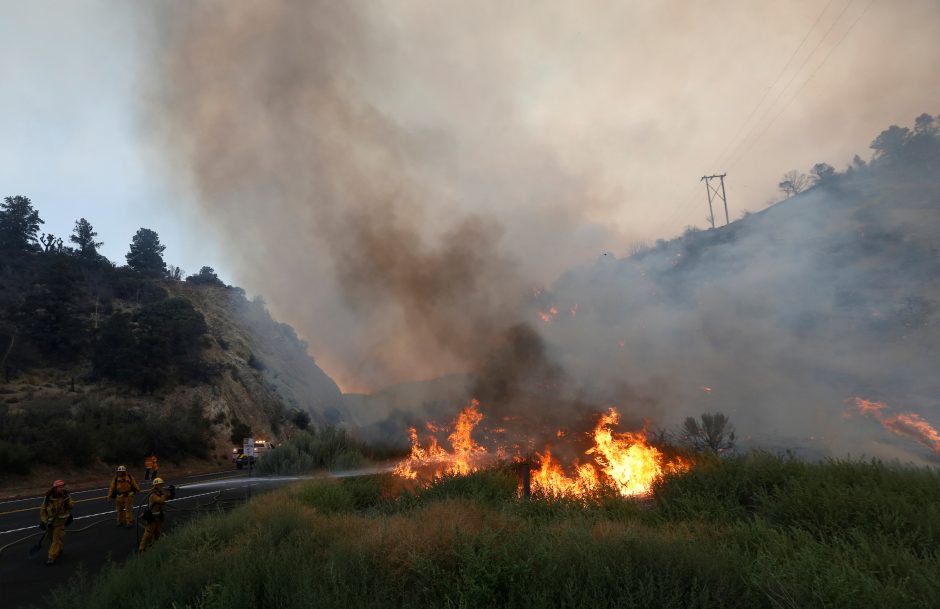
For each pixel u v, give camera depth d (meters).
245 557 5.18
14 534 12.07
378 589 4.11
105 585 5.40
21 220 86.19
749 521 5.69
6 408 32.25
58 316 59.34
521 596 3.72
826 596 3.30
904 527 5.09
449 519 5.86
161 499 9.51
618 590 3.52
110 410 39.09
